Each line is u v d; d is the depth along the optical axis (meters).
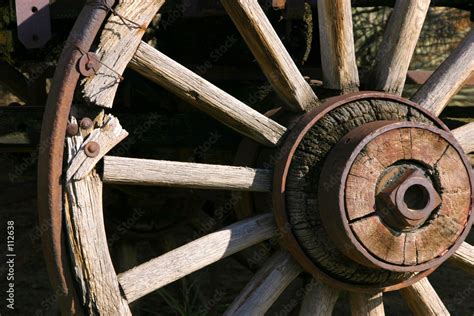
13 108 3.06
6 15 3.24
